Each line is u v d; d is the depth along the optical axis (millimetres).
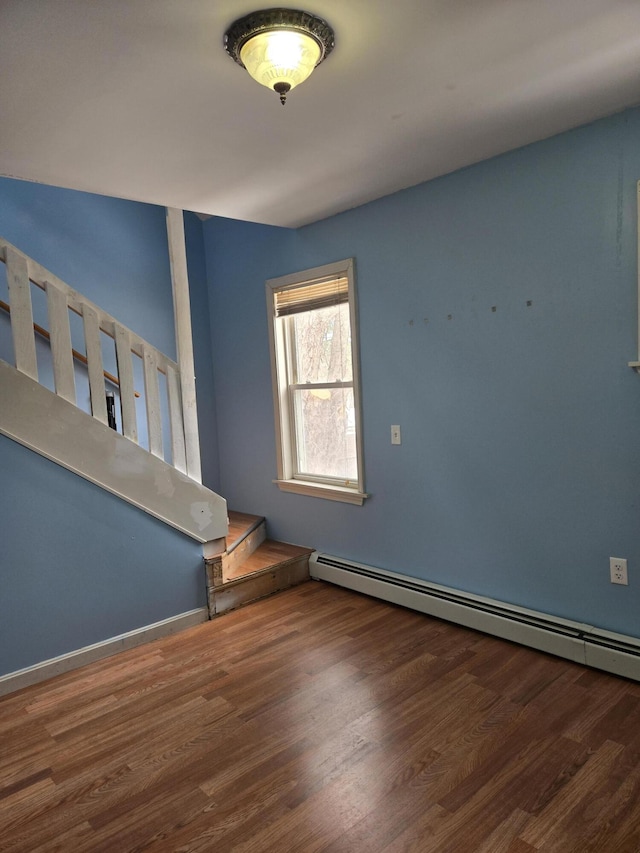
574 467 2594
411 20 1587
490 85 1993
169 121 2123
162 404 4297
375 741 2127
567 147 2457
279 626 3164
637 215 2283
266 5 1488
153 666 2791
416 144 2494
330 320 3713
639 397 2367
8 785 1999
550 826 1694
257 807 1833
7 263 2607
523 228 2641
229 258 4309
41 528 2709
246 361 4289
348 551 3713
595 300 2447
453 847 1640
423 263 3057
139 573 3041
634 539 2445
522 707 2285
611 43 1745
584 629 2584
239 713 2357
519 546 2830
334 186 2961
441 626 3057
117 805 1879
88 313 2873
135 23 1525
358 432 3502
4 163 2477
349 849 1652
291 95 1978
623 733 2094
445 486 3109
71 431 2791
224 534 3340
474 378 2910
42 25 1508
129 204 4152
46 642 2738
